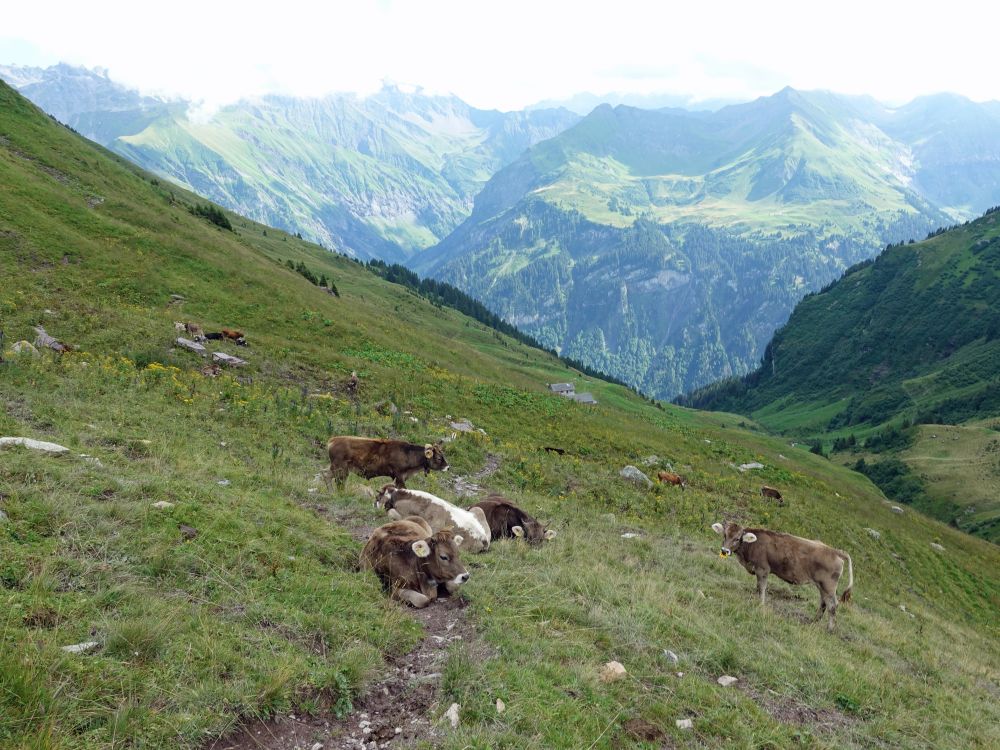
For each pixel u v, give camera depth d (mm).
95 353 24828
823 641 13172
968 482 156625
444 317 153500
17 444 10484
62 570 6867
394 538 9703
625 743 6723
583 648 8664
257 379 28719
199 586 7453
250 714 5660
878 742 8906
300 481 14586
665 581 14180
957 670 15445
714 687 8766
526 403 41312
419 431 26328
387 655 7422
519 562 12578
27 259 36938
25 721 4625
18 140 56531
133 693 5395
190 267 45781
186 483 10875
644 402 118812
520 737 6066
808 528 32281
